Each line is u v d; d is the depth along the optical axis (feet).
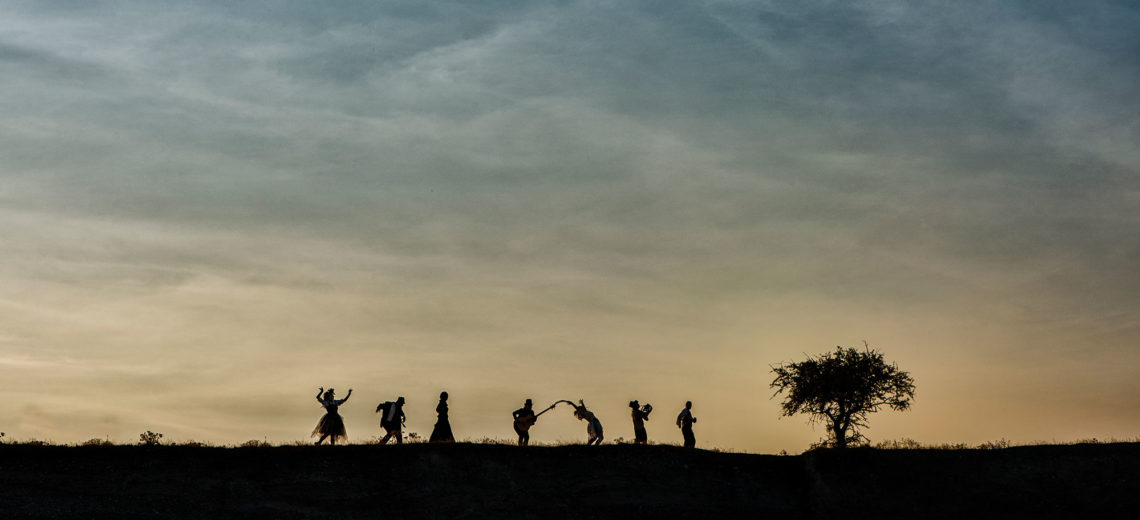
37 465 107.96
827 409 161.38
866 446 120.98
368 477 110.01
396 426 125.90
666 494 109.81
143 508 101.24
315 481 108.58
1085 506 106.93
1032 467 113.80
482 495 108.06
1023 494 109.50
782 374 164.14
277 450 114.52
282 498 105.60
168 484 106.22
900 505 108.17
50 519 97.40
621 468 113.91
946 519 105.50
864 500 108.88
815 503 109.29
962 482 111.86
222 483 107.24
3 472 105.81
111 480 106.11
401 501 106.63
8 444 113.39
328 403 125.18
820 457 116.16
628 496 108.88
